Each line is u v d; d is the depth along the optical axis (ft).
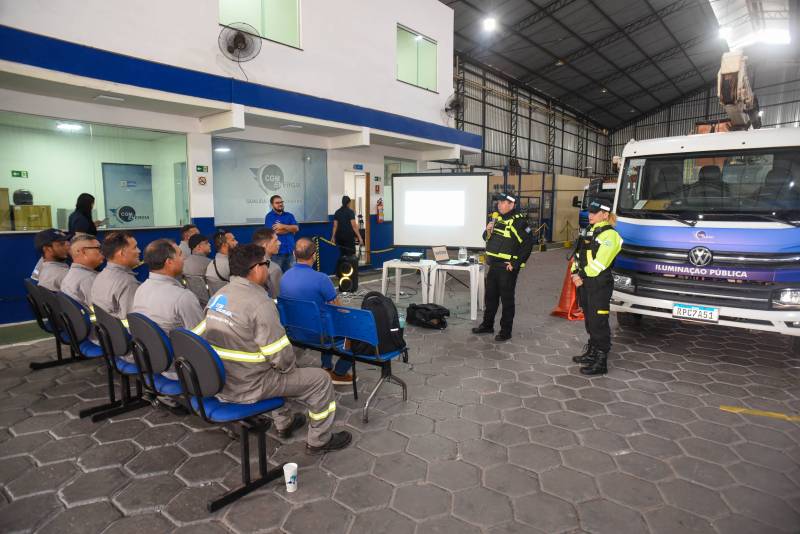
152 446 9.55
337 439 9.46
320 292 11.44
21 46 15.39
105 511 7.53
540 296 25.25
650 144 16.01
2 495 7.94
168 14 21.04
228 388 7.85
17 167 18.45
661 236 14.44
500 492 8.03
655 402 11.69
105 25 19.12
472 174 23.50
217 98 20.93
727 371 13.87
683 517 7.40
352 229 28.50
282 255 23.52
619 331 18.12
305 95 24.73
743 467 8.81
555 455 9.21
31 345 15.88
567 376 13.46
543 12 49.14
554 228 58.18
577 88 74.69
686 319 13.98
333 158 30.99
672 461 9.01
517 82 67.36
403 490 8.09
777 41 27.48
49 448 9.45
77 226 17.72
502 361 14.70
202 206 23.88
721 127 19.53
